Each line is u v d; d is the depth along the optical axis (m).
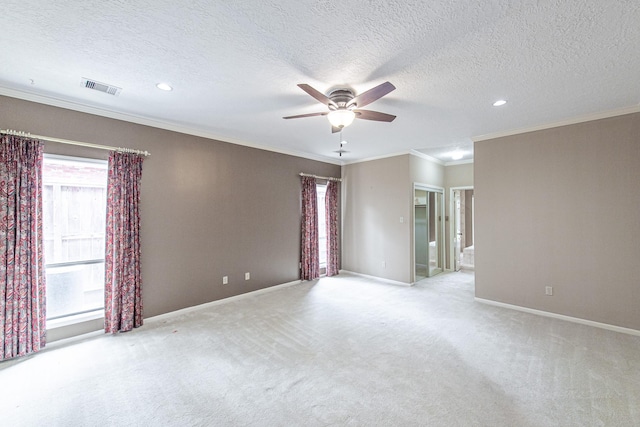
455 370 2.44
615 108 3.16
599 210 3.34
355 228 6.13
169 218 3.71
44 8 1.59
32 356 2.68
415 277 5.57
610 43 1.92
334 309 3.98
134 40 1.92
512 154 3.96
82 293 3.16
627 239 3.18
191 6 1.58
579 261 3.47
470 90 2.66
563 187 3.57
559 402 2.02
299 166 5.48
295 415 1.92
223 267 4.30
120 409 1.98
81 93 2.76
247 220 4.62
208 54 2.08
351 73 2.34
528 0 1.51
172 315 3.71
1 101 2.62
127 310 3.25
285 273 5.21
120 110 3.21
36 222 2.74
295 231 5.39
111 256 3.19
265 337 3.10
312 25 1.75
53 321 2.92
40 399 2.08
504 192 4.04
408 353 2.74
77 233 3.13
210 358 2.66
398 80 2.46
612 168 3.26
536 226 3.78
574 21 1.69
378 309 3.97
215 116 3.41
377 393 2.14
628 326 3.16
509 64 2.20
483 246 4.24
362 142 4.65
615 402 2.01
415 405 2.00
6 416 1.91
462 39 1.88
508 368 2.46
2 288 2.56
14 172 2.62
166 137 3.69
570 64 2.20
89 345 2.91
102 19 1.69
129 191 3.30
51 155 2.88
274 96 2.83
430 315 3.74
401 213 5.34
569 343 2.92
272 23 1.73
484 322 3.50
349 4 1.56
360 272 6.04
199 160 4.02
